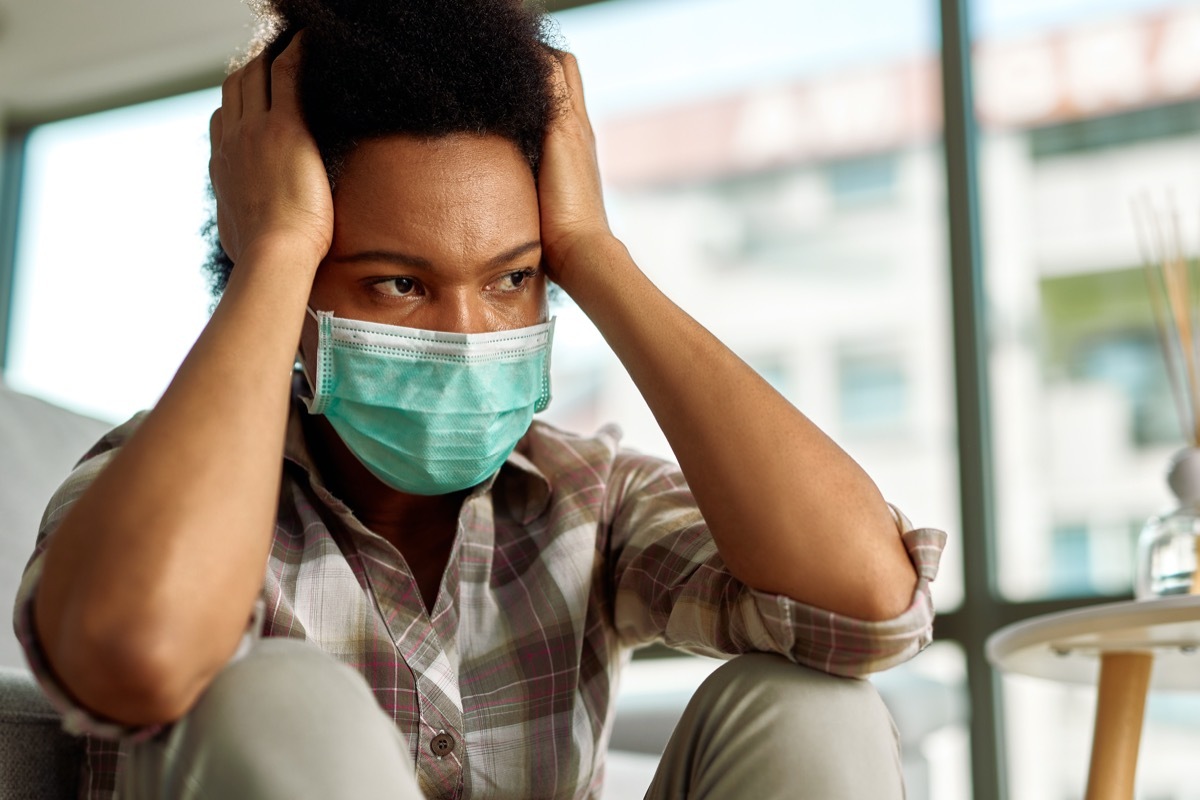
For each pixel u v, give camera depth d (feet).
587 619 4.12
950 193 10.38
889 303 10.58
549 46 4.30
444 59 3.69
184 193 13.76
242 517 2.86
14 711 3.61
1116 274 9.97
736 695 3.21
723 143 11.43
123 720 2.67
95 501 2.82
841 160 11.05
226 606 2.76
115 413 13.34
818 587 3.31
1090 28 10.44
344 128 3.66
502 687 3.86
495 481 4.29
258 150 3.75
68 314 13.82
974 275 10.19
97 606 2.65
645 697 7.99
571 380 10.84
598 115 11.82
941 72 10.62
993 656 5.87
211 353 3.16
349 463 4.01
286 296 3.41
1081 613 5.10
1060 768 9.18
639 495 4.28
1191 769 8.77
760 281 11.05
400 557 3.82
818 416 10.59
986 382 10.06
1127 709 5.46
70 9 13.03
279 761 2.51
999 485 9.91
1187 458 5.81
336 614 3.74
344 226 3.68
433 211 3.63
